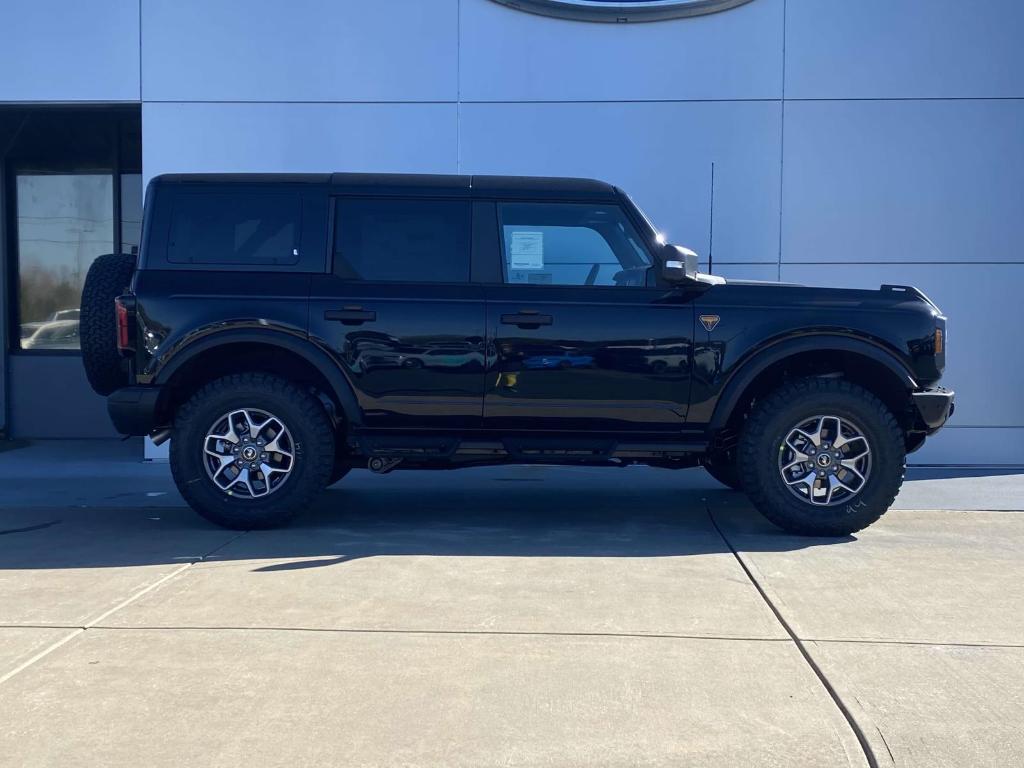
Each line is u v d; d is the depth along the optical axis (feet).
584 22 27.58
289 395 18.07
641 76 27.66
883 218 27.63
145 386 17.95
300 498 18.28
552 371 18.10
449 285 18.34
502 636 12.55
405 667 11.47
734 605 13.92
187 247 18.37
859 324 18.11
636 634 12.66
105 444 33.32
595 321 18.08
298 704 10.43
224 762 9.16
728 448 19.90
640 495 23.48
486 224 18.53
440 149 27.89
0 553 16.92
